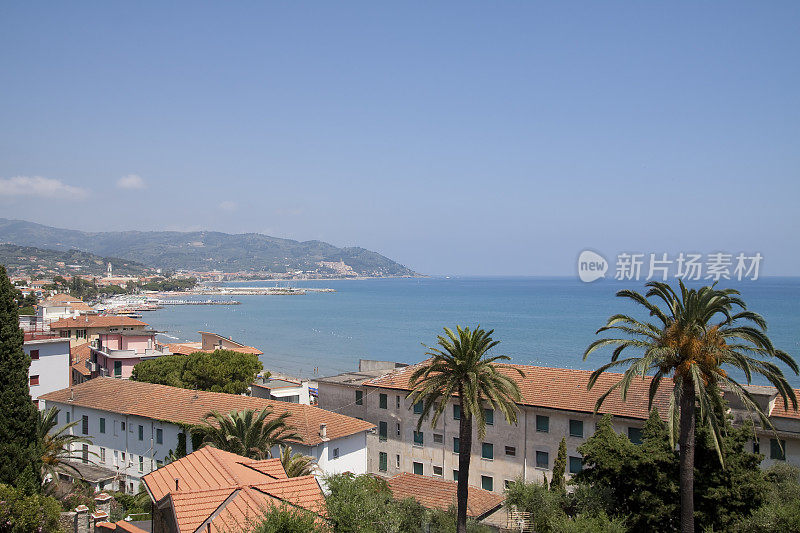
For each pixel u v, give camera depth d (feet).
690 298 96.22
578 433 164.55
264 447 141.28
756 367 96.68
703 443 104.06
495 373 123.13
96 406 203.21
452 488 153.28
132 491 190.19
